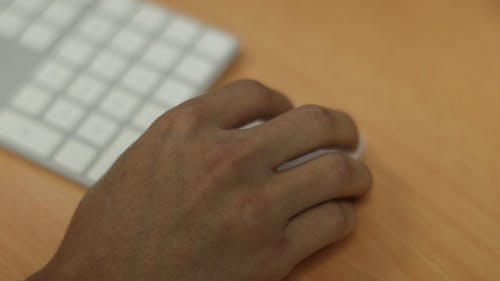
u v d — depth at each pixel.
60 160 0.57
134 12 0.61
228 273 0.52
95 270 0.52
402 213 0.56
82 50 0.60
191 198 0.53
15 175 0.58
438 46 0.60
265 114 0.57
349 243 0.55
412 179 0.56
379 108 0.59
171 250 0.52
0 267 0.55
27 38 0.61
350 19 0.61
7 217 0.56
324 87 0.60
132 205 0.53
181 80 0.59
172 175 0.53
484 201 0.56
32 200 0.57
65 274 0.52
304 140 0.55
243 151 0.54
